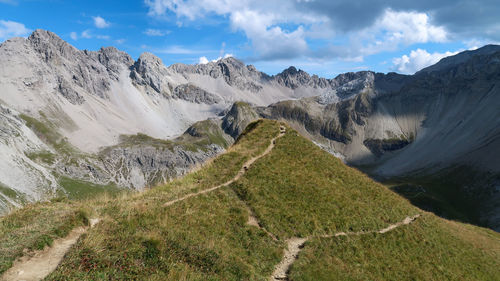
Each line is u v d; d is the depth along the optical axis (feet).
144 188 90.53
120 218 64.34
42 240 51.96
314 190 101.30
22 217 61.26
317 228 85.61
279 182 99.96
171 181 95.20
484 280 98.43
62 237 55.98
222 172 101.14
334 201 99.60
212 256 61.21
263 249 72.18
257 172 102.06
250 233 75.87
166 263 54.29
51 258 49.60
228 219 77.82
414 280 83.41
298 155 121.90
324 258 75.92
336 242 84.23
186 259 57.98
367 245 87.97
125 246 54.08
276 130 138.82
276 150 121.08
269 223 81.51
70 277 44.29
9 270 44.45
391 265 84.89
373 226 96.99
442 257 99.45
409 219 112.98
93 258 49.14
